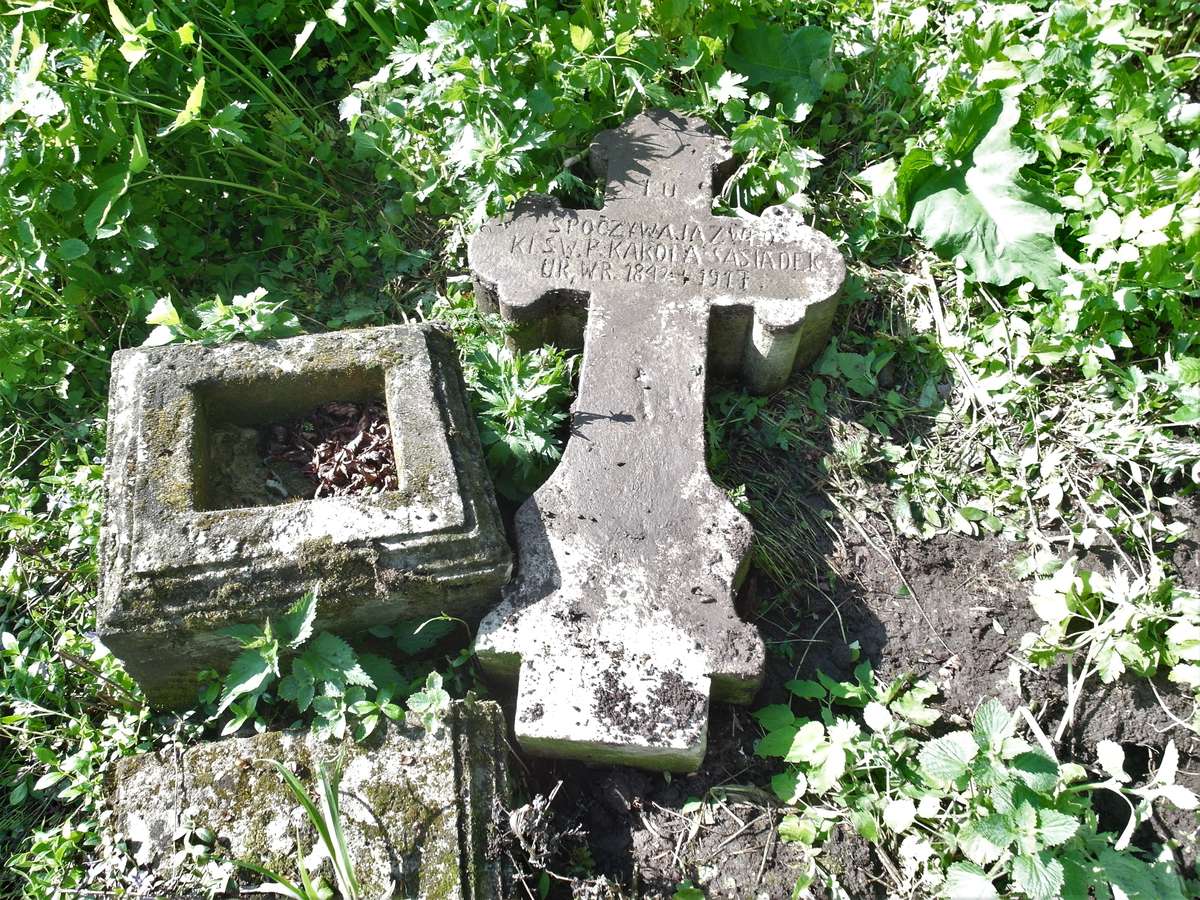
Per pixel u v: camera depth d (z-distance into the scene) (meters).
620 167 1.64
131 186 1.62
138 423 1.29
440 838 1.13
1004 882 1.19
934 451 1.54
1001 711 1.17
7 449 1.59
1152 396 1.54
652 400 1.43
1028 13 1.75
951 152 1.66
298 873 1.12
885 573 1.45
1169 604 1.34
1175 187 1.56
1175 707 1.33
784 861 1.24
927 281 1.67
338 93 1.92
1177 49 1.92
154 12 1.56
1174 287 1.52
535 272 1.53
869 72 1.86
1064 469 1.50
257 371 1.35
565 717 1.22
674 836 1.26
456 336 1.61
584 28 1.71
